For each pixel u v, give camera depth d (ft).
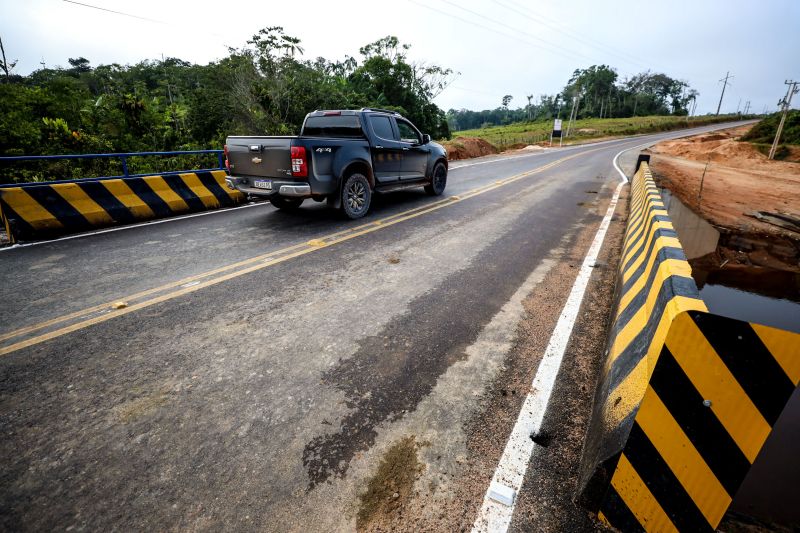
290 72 76.69
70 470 6.27
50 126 49.29
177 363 9.07
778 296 22.36
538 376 8.69
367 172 23.36
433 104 126.62
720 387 4.44
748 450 4.51
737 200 46.14
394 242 18.56
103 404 7.74
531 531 5.37
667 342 4.52
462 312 11.66
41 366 8.89
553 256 16.83
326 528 5.41
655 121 289.74
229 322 10.94
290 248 17.44
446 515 5.59
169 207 23.56
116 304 11.91
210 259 15.94
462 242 18.72
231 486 6.03
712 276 25.13
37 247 17.35
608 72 361.30
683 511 5.04
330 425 7.27
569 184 39.55
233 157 21.44
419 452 6.68
